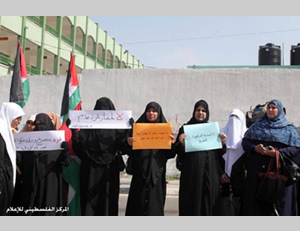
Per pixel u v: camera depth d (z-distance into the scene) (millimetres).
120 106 10508
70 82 7746
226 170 4074
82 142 4055
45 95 10867
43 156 3984
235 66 13797
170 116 10289
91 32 29469
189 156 3912
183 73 10344
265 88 9930
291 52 15734
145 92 10445
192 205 3807
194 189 3814
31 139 4031
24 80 7832
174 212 6371
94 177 3990
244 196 3855
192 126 3949
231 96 10070
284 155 3580
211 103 10141
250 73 10039
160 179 3906
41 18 22375
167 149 4004
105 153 4008
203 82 10234
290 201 3754
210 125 3926
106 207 3951
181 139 3893
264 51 16625
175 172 10406
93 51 30438
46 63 25156
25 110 10867
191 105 10234
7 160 3752
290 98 9797
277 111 3752
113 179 4113
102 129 4098
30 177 3971
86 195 4012
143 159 3895
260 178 3686
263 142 3691
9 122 3932
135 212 3859
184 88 10305
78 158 4414
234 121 4199
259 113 4801
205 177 3842
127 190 8453
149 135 3889
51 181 3992
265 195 3570
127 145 4039
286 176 3561
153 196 3840
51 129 4293
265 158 3691
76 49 27219
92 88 10641
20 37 19938
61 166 4145
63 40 25125
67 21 25688
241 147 4051
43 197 3945
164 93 10375
